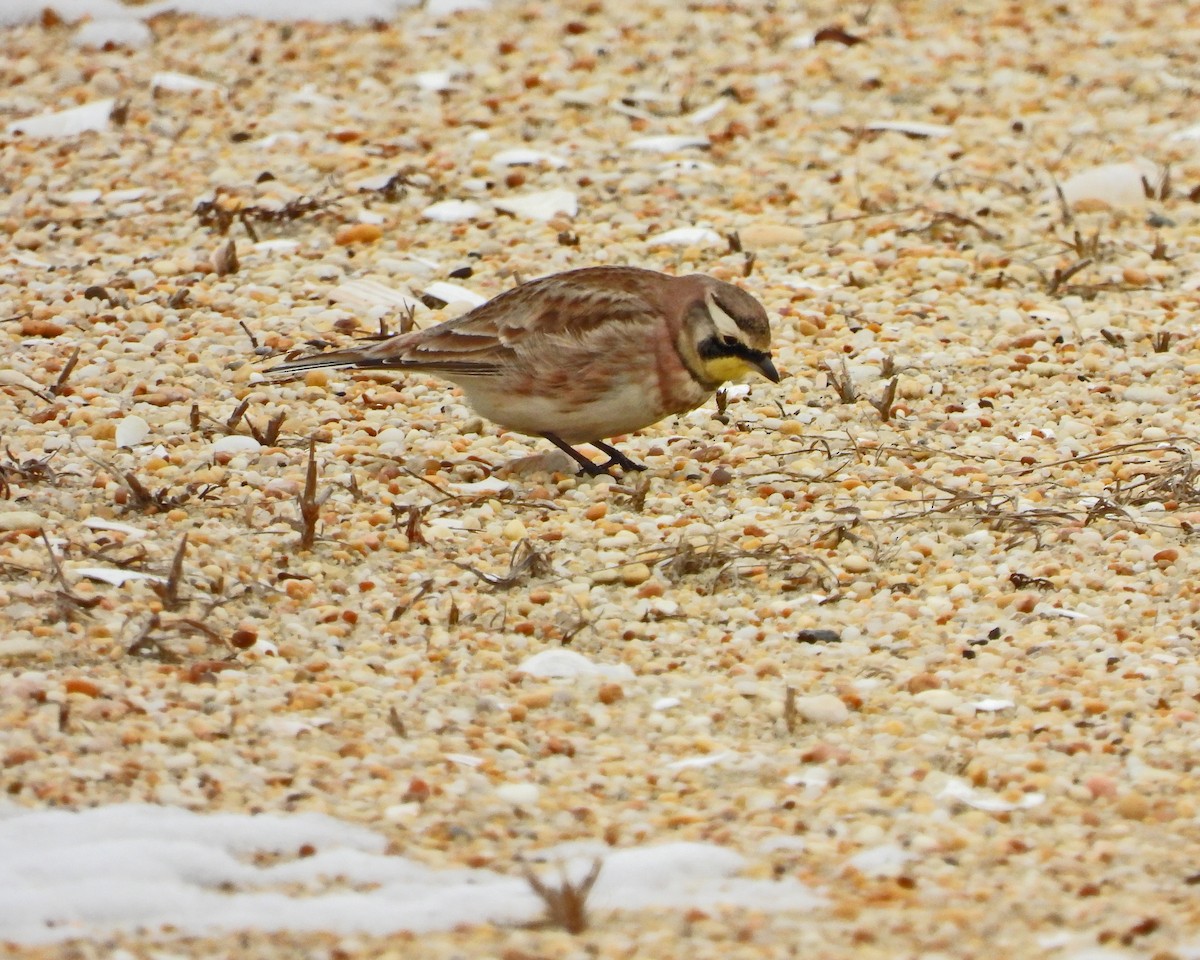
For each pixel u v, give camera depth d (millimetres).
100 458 13156
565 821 8977
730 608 11547
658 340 12703
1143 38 23859
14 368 14773
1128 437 14250
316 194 18938
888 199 19203
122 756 9266
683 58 23000
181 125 20906
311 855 8523
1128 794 9195
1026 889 8312
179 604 10922
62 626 10531
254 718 9812
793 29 23969
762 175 19766
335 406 14469
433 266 17391
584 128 20953
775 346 15906
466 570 11789
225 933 7770
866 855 8617
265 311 16312
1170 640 11070
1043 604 11562
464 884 8305
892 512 12836
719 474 13352
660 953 7594
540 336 12773
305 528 11844
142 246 17797
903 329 16281
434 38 23516
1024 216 19062
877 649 11062
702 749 9797
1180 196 19578
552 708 10258
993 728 10047
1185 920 7941
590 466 13438
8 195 19047
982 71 22812
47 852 8250
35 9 24156
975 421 14508
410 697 10242
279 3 24250
